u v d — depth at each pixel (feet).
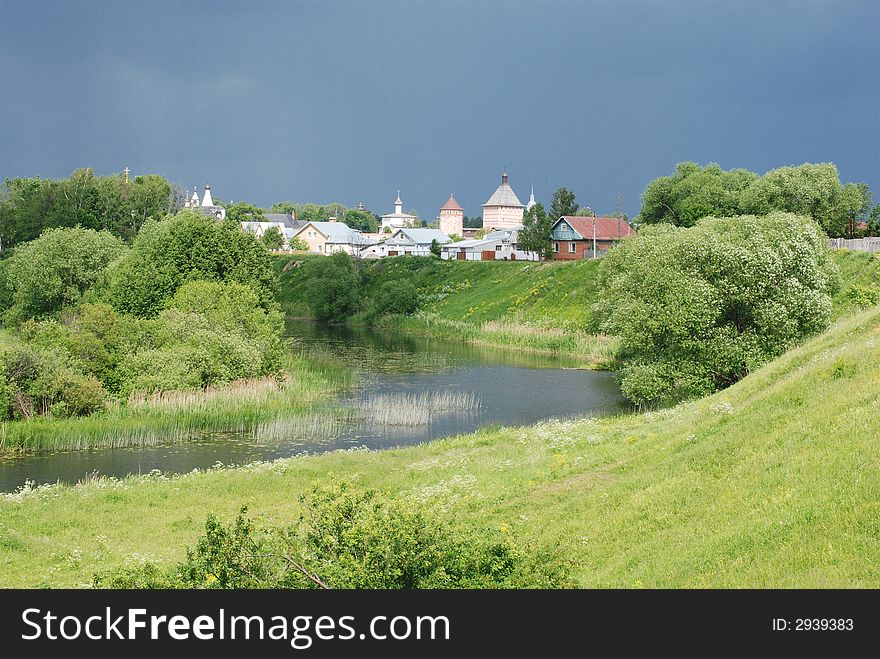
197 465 135.64
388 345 298.97
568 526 78.13
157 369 176.04
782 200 320.09
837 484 66.18
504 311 341.21
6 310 300.40
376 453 131.44
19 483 123.95
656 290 176.55
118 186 489.67
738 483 75.36
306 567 57.77
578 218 432.25
